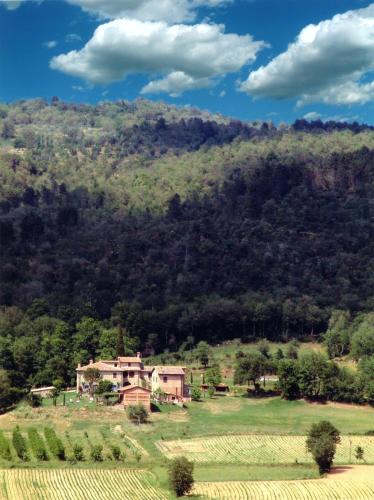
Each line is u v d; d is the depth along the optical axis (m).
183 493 122.75
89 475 133.75
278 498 122.25
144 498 121.19
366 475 137.38
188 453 152.75
